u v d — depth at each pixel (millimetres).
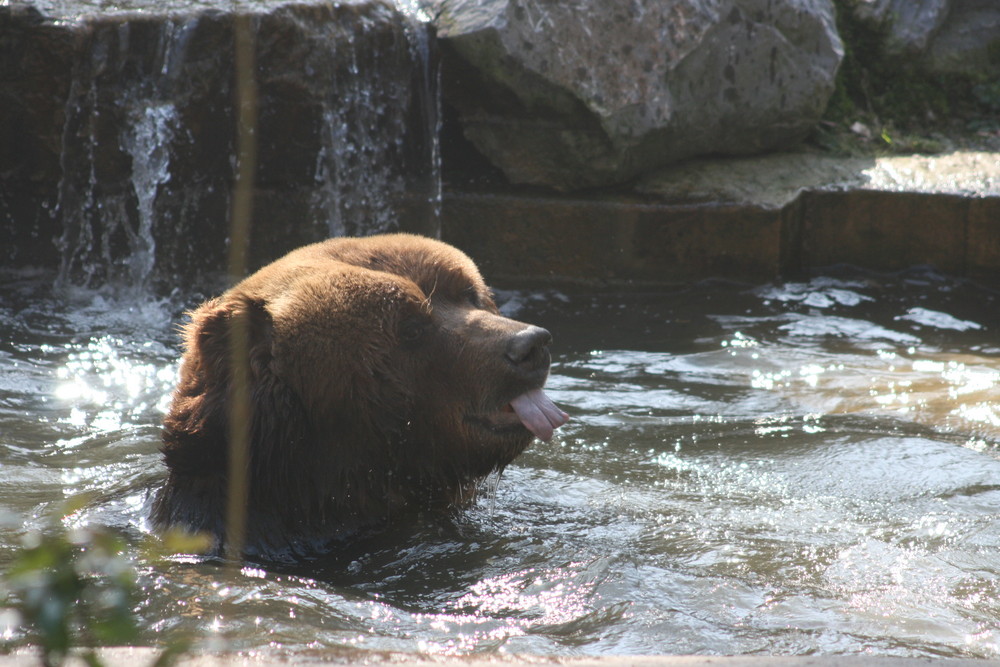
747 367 11312
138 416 9508
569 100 14633
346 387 6570
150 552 6227
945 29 18234
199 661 3834
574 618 5410
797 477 7957
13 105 13633
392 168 15406
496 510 7328
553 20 14578
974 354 11867
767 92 15641
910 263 15031
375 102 14906
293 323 6520
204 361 6613
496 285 15148
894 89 17859
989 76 17922
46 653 2670
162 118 13617
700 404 10016
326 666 3895
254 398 6500
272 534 6660
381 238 7387
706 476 8039
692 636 5102
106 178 13961
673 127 15109
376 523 7082
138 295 13922
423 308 6750
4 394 9977
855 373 11055
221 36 13609
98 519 6938
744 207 14750
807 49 15828
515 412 6754
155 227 14125
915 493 7555
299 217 14805
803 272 15320
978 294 14352
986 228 14570
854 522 6988
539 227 15148
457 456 6977
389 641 4816
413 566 6387
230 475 6562
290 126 14289
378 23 14609
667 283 15094
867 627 5246
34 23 13250
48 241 14430
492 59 14516
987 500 7355
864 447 8578
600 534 6832
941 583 5887
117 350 11703
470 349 6695
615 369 11250
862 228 15047
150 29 13438
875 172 15484
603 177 15148
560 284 15195
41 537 2666
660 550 6496
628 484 7855
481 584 6027
